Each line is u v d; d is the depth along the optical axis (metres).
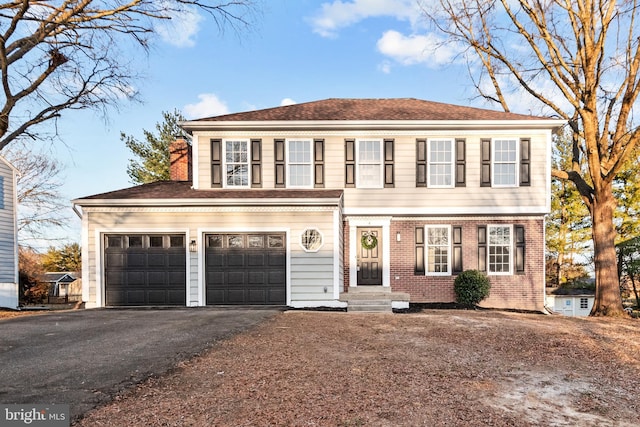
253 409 4.16
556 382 5.49
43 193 28.89
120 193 13.88
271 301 12.84
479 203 14.79
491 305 14.80
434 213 14.81
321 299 12.75
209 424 3.79
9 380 4.96
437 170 14.91
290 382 5.02
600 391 5.18
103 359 5.91
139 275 12.85
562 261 26.95
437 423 4.00
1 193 17.34
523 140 14.82
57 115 13.85
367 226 15.07
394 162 14.90
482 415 4.26
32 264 29.28
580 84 13.75
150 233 12.90
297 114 15.69
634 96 12.94
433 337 7.97
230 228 12.90
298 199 12.73
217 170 14.80
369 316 10.57
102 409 4.08
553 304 22.44
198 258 12.80
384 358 6.30
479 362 6.29
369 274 15.00
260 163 14.87
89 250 12.77
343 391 4.77
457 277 14.70
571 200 25.42
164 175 27.91
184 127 14.62
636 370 6.16
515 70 16.00
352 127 14.70
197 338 7.34
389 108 16.77
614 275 13.18
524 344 7.62
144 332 7.91
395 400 4.55
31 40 11.73
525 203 14.71
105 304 12.76
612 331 9.24
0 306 16.48
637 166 22.31
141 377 5.09
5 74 11.85
